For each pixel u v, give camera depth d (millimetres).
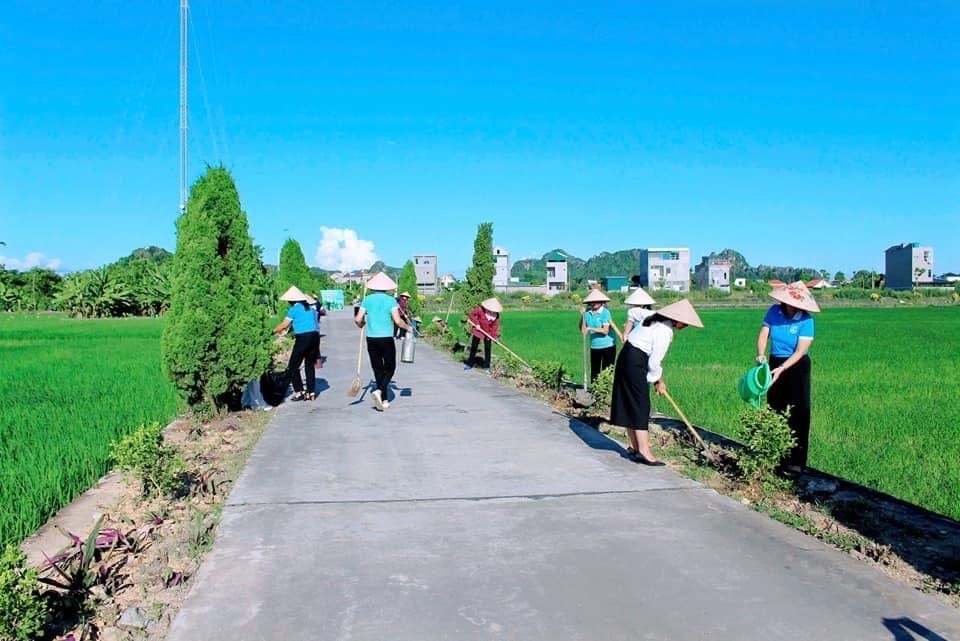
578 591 4691
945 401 12883
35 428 10016
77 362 20000
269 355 11531
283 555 5320
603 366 12414
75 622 4363
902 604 4508
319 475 7574
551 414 11266
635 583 4812
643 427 7906
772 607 4461
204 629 4191
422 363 19609
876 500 6676
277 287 33094
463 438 9445
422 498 6742
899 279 136375
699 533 5777
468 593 4660
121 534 5645
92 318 62062
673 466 7930
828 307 77250
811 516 6230
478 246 24531
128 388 14219
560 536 5707
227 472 7750
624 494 6855
